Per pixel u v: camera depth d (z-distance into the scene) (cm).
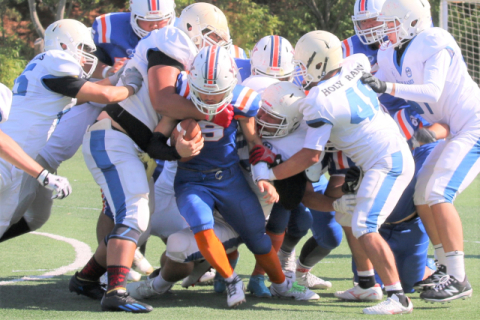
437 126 1130
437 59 1097
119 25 1363
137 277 1271
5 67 5244
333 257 1572
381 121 1027
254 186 1085
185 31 1121
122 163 1016
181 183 1052
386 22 1154
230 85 959
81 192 2511
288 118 1023
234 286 1015
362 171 1029
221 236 1068
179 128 999
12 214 1076
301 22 6041
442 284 1054
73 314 945
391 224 1174
